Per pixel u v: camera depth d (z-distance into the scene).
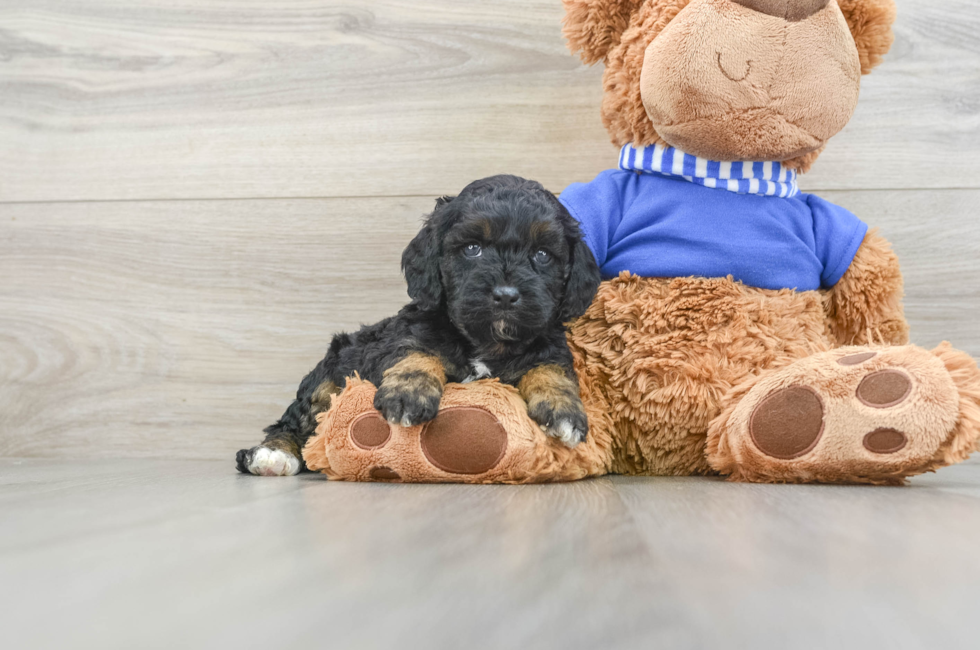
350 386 0.77
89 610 0.36
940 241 0.97
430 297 0.79
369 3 1.01
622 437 0.83
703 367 0.80
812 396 0.73
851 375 0.73
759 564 0.46
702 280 0.82
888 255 0.86
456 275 0.77
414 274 0.80
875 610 0.36
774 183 0.84
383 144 1.01
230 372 1.01
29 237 1.03
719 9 0.78
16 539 0.55
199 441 1.01
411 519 0.59
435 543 0.53
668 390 0.81
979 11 0.97
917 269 0.97
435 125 1.00
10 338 1.02
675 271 0.83
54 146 1.03
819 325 0.84
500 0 1.00
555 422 0.74
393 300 1.00
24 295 1.03
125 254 1.02
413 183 1.01
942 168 0.97
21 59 1.03
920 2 0.97
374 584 0.41
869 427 0.72
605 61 0.88
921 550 0.51
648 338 0.82
